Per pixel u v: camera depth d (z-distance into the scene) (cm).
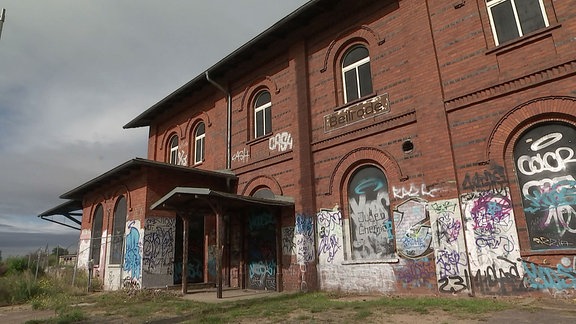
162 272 1391
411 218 967
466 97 909
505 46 868
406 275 956
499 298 793
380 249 1037
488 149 858
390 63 1088
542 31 820
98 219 1834
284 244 1245
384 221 1041
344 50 1226
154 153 2042
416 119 992
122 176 1599
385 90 1084
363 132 1107
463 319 628
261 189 1405
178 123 1919
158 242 1403
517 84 838
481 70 898
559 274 736
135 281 1366
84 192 1950
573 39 783
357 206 1110
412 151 994
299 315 743
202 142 1773
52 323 761
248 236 1389
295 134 1279
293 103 1308
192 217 1551
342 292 1062
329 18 1260
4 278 1332
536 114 804
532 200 793
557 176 772
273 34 1358
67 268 1780
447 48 966
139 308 915
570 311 632
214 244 1496
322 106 1238
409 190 982
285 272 1226
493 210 832
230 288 1352
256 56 1491
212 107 1703
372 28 1145
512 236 799
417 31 1023
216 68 1550
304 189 1213
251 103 1517
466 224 865
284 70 1388
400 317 677
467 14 945
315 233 1174
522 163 819
